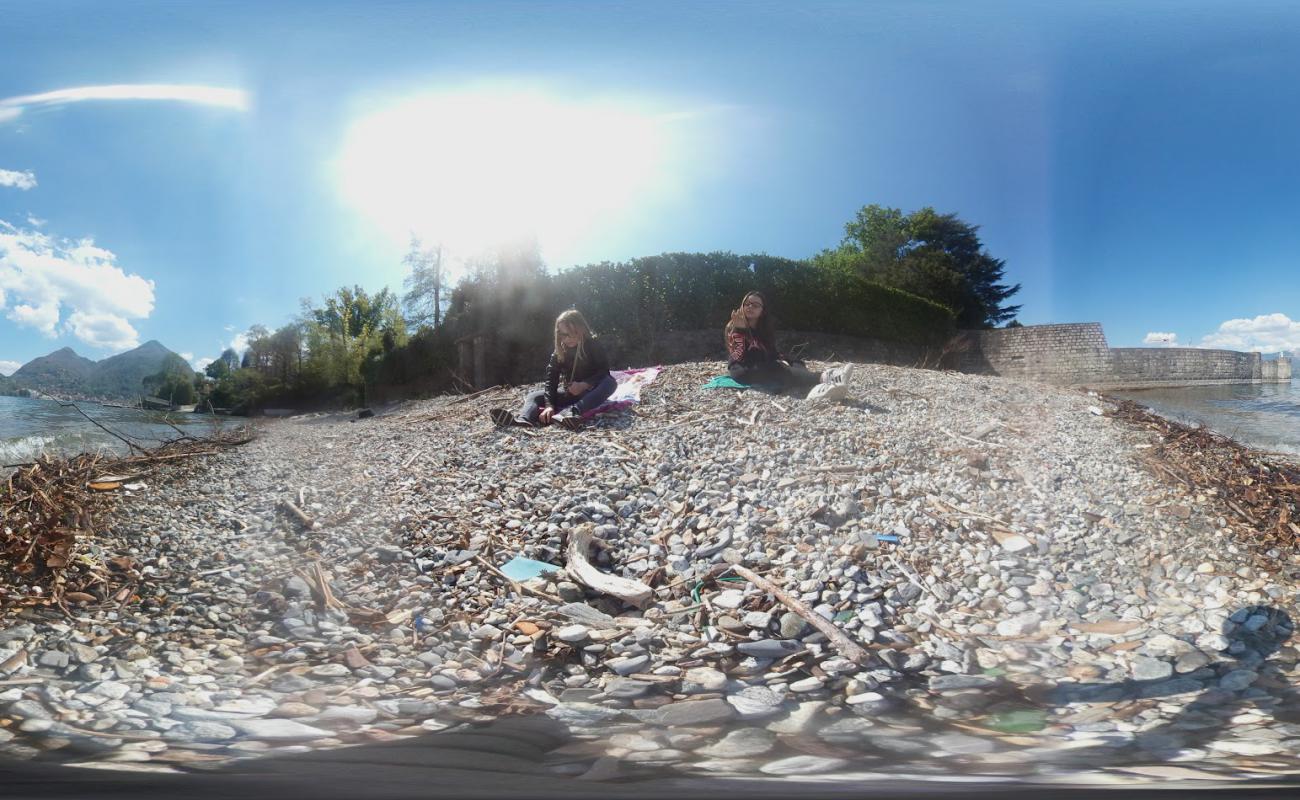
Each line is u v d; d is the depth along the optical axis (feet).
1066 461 11.25
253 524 9.14
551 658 6.02
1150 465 10.95
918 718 4.59
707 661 5.98
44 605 6.70
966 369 56.29
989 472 10.81
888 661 5.87
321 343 26.40
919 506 9.47
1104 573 7.86
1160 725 4.29
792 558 8.09
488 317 35.86
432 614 6.89
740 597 7.18
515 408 16.55
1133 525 8.95
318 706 4.81
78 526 8.63
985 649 6.14
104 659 5.66
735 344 16.48
